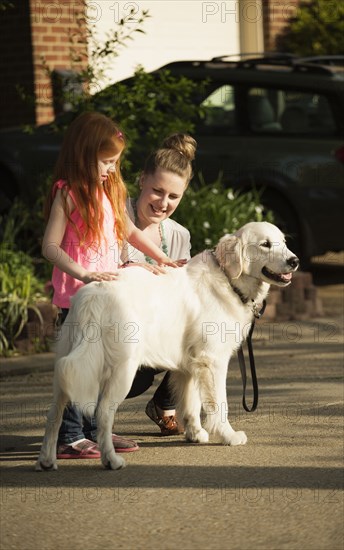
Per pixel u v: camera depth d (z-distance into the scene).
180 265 9.61
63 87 16.52
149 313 8.85
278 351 13.55
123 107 15.88
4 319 13.33
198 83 18.08
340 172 17.08
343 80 17.25
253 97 17.77
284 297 15.62
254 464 8.84
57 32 21.23
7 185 18.94
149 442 9.68
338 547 6.89
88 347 8.34
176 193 9.47
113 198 9.09
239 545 6.94
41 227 16.38
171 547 6.91
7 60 21.64
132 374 8.62
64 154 8.88
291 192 17.33
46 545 6.98
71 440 9.14
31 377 12.37
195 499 7.91
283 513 7.57
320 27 25.06
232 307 9.34
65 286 9.04
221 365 9.38
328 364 12.74
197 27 23.88
